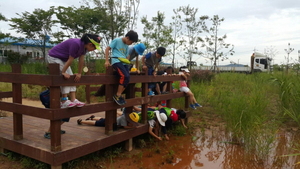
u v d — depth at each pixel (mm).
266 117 6387
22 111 3754
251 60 26078
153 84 6164
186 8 16391
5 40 22375
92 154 4371
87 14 16703
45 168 3805
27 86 11258
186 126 6613
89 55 14992
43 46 20844
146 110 5281
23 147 3848
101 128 4914
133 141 5324
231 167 4293
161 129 5910
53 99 3385
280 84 7805
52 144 3494
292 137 5852
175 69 14945
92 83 3932
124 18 14703
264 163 4461
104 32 16328
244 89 10922
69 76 3502
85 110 3834
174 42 15156
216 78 14562
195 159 4617
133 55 5523
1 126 4914
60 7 18500
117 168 4082
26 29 19031
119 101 4316
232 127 5871
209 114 8000
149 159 4527
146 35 14641
